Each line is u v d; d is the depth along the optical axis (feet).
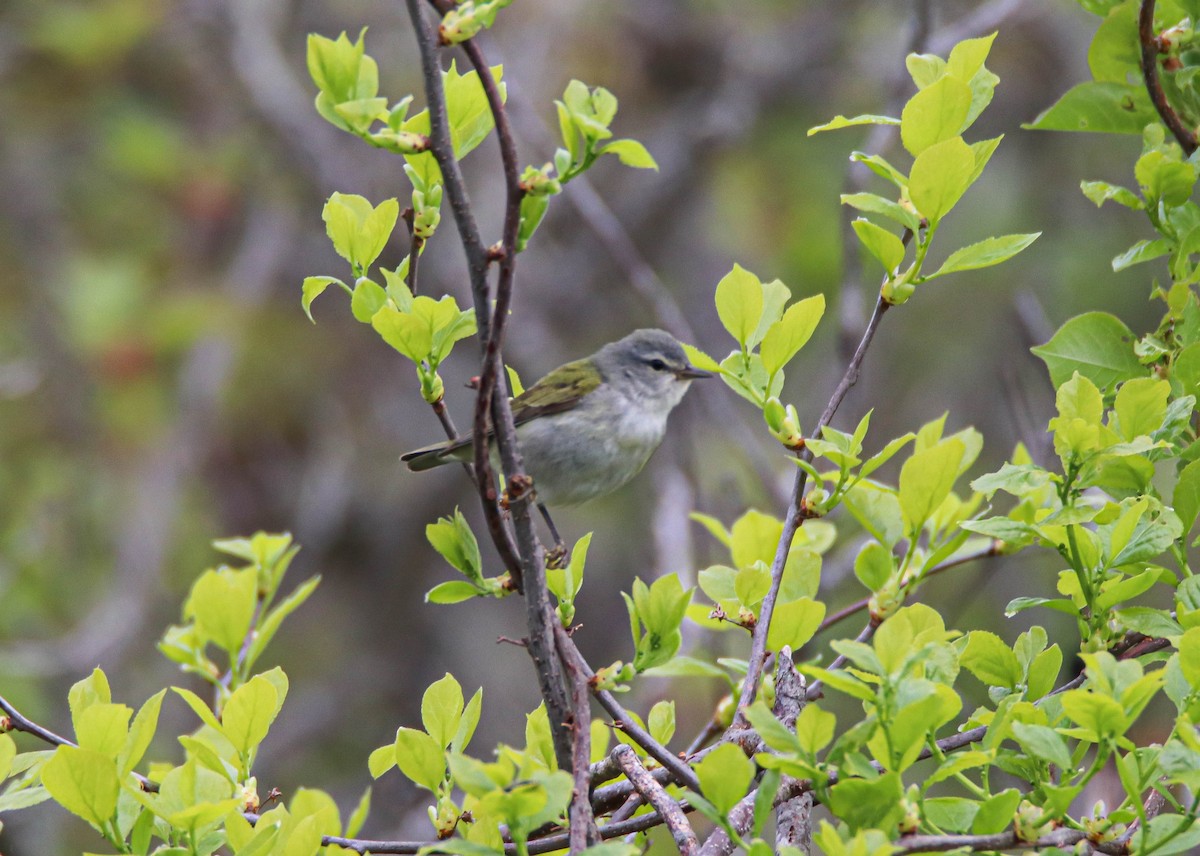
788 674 19.54
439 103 16.33
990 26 42.39
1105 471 19.42
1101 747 15.26
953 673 16.92
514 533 18.52
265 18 61.26
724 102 62.64
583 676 18.11
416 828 41.93
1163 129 22.27
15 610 49.14
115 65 60.70
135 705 49.75
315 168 59.11
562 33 63.67
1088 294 52.42
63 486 53.52
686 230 63.72
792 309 19.34
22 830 43.29
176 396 56.65
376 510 61.77
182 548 54.95
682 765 18.25
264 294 59.41
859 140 61.05
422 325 18.25
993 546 23.79
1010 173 57.77
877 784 14.79
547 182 15.92
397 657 61.05
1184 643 15.84
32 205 58.70
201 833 17.58
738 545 23.53
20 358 55.06
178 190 59.57
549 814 14.44
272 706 19.19
